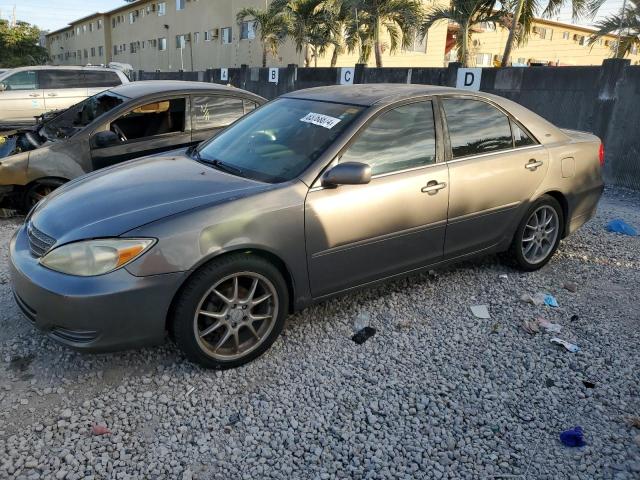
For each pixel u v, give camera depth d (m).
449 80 11.27
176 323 3.09
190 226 3.02
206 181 3.49
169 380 3.23
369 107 3.78
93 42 53.62
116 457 2.64
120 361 3.39
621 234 6.15
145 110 6.19
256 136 4.05
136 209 3.15
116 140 5.98
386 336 3.74
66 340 3.01
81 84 13.06
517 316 4.05
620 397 3.13
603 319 4.02
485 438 2.80
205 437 2.78
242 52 30.28
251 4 28.80
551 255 4.95
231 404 3.03
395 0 18.67
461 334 3.79
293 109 4.20
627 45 14.81
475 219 4.21
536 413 2.99
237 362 3.32
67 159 5.96
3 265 4.85
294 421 2.89
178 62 38.22
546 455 2.69
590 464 2.63
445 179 3.95
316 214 3.39
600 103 8.91
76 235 3.01
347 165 3.36
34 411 2.93
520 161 4.41
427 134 3.96
